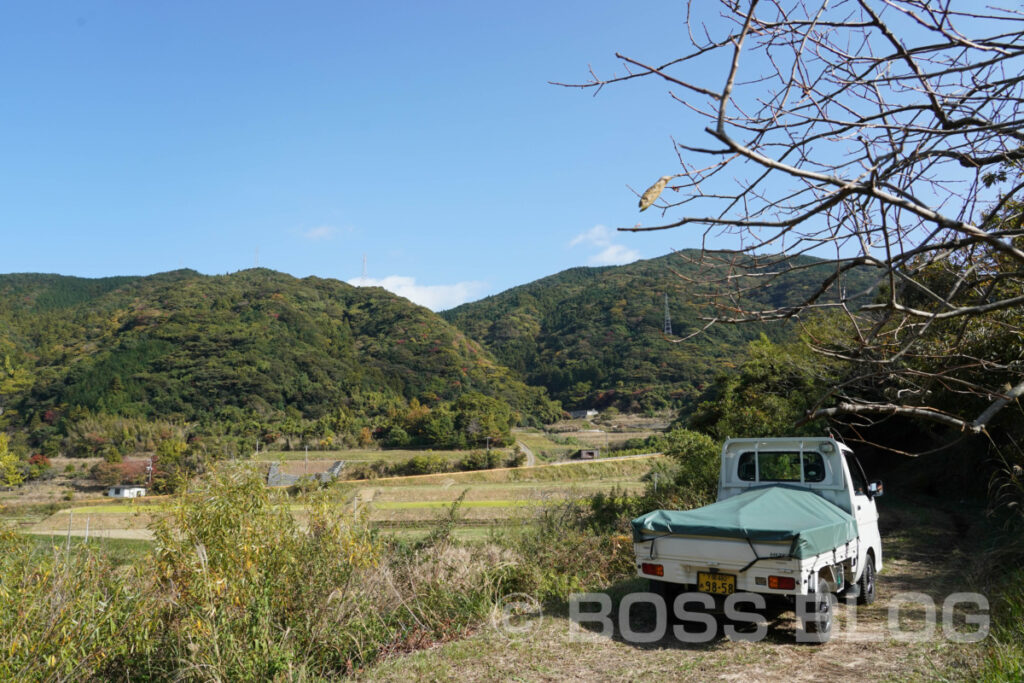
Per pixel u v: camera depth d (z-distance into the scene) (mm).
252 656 5664
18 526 6688
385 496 63406
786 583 6078
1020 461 10180
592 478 77312
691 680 5309
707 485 15180
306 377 153250
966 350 6156
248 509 6895
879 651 5867
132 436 111188
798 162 2721
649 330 165500
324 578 6812
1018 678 4531
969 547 11133
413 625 6934
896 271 2959
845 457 8242
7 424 121750
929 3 2701
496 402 137750
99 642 5586
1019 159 2990
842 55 2801
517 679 5418
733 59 2061
